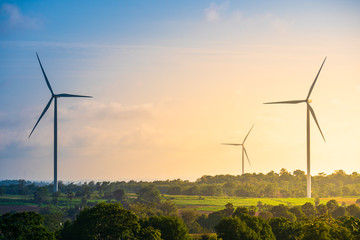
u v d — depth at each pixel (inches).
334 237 4399.6
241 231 5295.3
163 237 5329.7
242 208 7691.9
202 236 6560.0
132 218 4960.6
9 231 4178.2
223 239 5354.3
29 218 4360.2
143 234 4916.3
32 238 4195.4
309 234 4328.3
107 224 4837.6
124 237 4761.3
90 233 4766.2
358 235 4500.5
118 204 5118.1
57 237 4943.4
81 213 5128.0
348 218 5334.6
